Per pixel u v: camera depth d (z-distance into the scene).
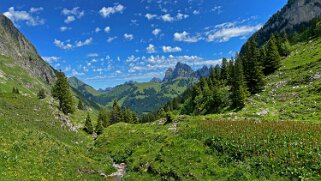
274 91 102.00
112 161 65.94
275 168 37.12
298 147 40.31
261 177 36.16
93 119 160.50
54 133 81.81
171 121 87.31
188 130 58.72
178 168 43.91
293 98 89.44
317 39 159.75
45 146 46.62
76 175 42.59
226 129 53.28
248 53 140.25
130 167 56.00
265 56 130.00
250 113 82.62
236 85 104.19
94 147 83.00
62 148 50.81
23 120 76.88
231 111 97.19
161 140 65.88
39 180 34.69
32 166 37.22
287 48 156.75
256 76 109.38
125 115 163.88
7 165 34.34
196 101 144.62
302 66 117.44
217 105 116.00
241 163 40.53
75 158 49.66
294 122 55.38
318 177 33.28
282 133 46.41
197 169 41.91
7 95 92.88
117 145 78.50
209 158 44.16
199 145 49.06
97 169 50.81
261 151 41.66
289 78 109.62
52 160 42.34
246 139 45.94
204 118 81.88
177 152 49.34
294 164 36.47
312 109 74.75
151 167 48.88
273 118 72.81
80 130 112.44
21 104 88.62
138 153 63.16
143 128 88.00
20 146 41.03
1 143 39.62
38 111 90.69
